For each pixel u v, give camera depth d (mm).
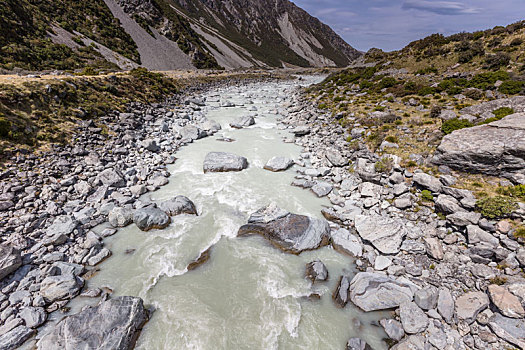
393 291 12555
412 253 15047
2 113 22703
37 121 25094
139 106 39375
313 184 23312
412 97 36344
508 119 18781
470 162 17734
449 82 36438
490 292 11297
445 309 11484
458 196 16250
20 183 18719
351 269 14875
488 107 25500
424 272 13844
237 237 17125
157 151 29406
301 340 11125
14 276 12820
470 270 13305
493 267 13008
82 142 26125
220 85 79000
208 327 11586
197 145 32000
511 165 16328
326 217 19281
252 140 34094
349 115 35812
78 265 14164
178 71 86500
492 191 16172
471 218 14680
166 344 10867
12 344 10117
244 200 21094
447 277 13344
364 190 20781
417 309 11750
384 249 15414
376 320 11938
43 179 19938
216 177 24641
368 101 40531
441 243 15258
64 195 19188
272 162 26766
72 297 12555
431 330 10930
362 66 74375
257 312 12328
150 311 12219
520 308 10305
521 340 9805
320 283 13914
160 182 23062
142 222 17297
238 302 12812
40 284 12555
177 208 18984
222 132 37125
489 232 14031
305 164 27672
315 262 14875
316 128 35781
